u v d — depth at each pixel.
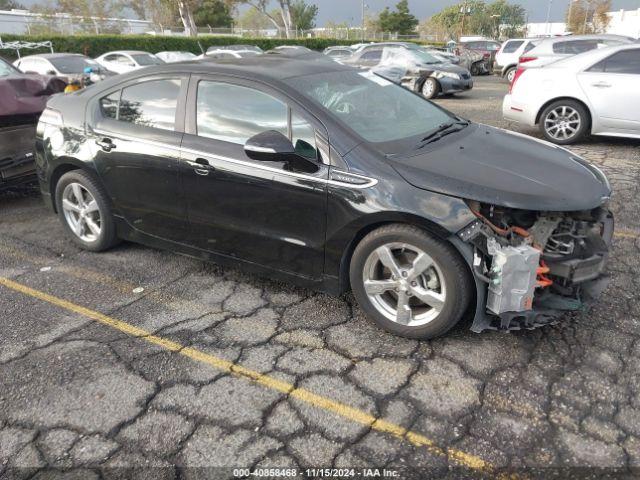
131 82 4.09
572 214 2.97
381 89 4.00
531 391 2.76
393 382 2.86
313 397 2.77
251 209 3.50
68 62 14.70
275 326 3.42
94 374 2.99
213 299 3.79
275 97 3.41
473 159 3.21
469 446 2.44
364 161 3.09
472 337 3.22
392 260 3.09
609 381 2.82
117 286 4.01
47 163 4.54
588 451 2.39
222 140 3.58
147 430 2.59
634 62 7.26
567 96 7.73
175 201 3.85
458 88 14.45
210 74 3.69
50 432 2.59
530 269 2.78
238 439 2.52
